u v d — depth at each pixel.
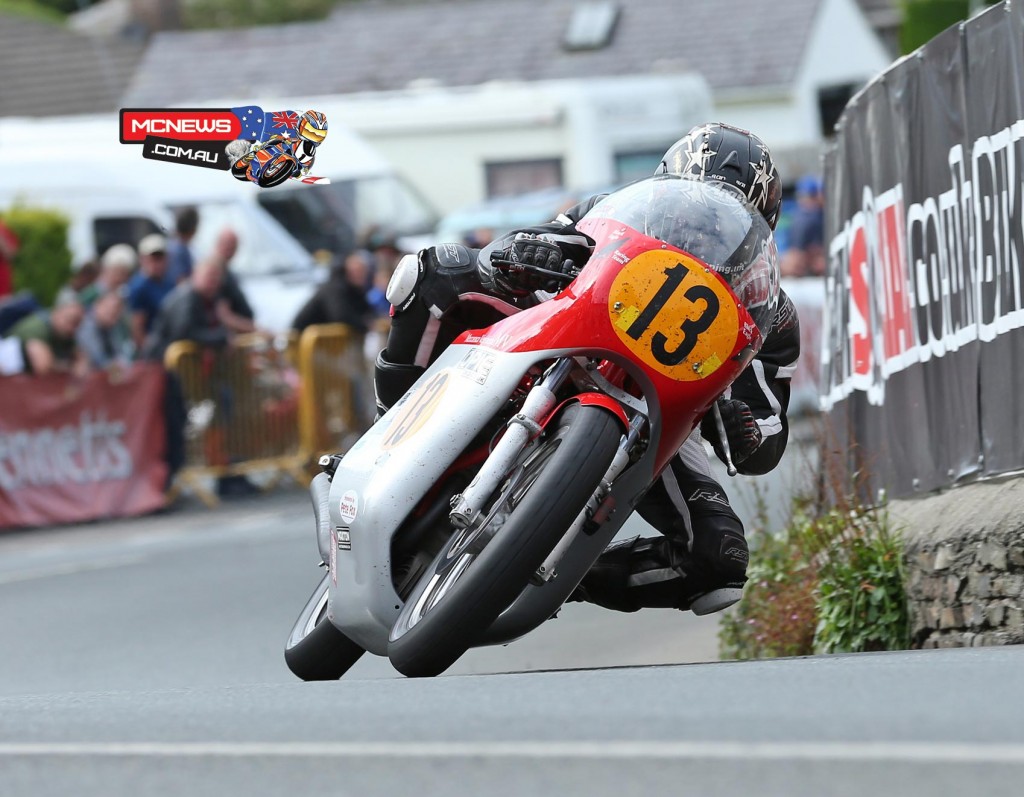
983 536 19.50
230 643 30.12
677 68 114.19
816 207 66.19
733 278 17.05
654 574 18.72
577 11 119.19
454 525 15.88
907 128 23.73
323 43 118.62
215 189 66.25
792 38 114.62
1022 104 19.91
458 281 17.70
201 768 11.94
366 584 16.81
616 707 13.14
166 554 44.84
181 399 54.81
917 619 21.19
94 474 53.12
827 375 28.11
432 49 117.56
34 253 63.44
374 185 71.44
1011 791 9.81
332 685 16.14
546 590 16.48
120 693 17.03
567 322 16.30
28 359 52.19
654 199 17.23
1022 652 15.96
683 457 18.56
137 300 58.56
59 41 141.50
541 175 79.81
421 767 11.40
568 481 15.59
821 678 14.23
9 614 36.16
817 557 23.61
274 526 49.66
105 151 65.44
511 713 13.15
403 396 17.69
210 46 119.00
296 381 57.19
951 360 22.22
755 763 10.80
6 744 13.49
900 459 24.17
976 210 21.30
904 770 10.39
